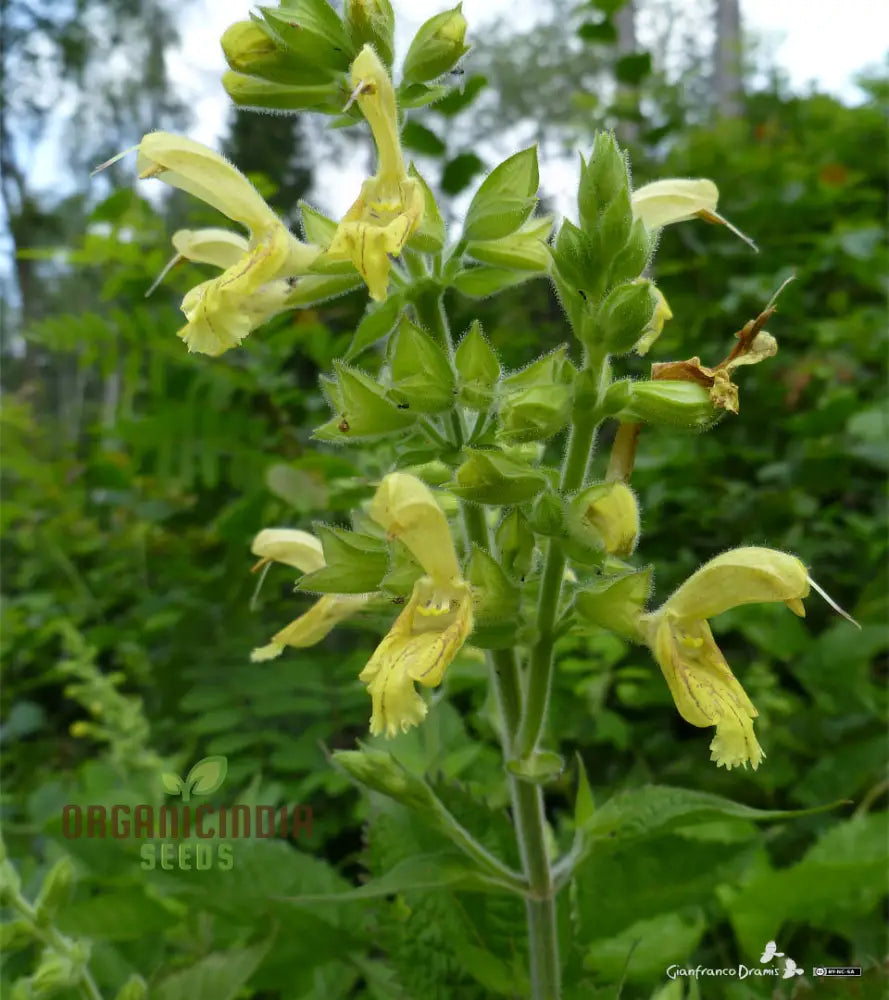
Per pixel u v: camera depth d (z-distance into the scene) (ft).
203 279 1.38
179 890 0.63
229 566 1.25
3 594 2.07
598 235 0.44
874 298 1.81
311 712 1.06
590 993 0.52
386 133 0.48
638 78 2.01
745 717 0.44
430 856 0.50
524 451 0.50
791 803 0.99
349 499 1.04
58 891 0.58
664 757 1.10
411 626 0.43
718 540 1.40
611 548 0.47
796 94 2.50
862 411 1.35
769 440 1.55
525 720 0.48
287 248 0.51
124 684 1.52
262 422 1.34
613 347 0.43
